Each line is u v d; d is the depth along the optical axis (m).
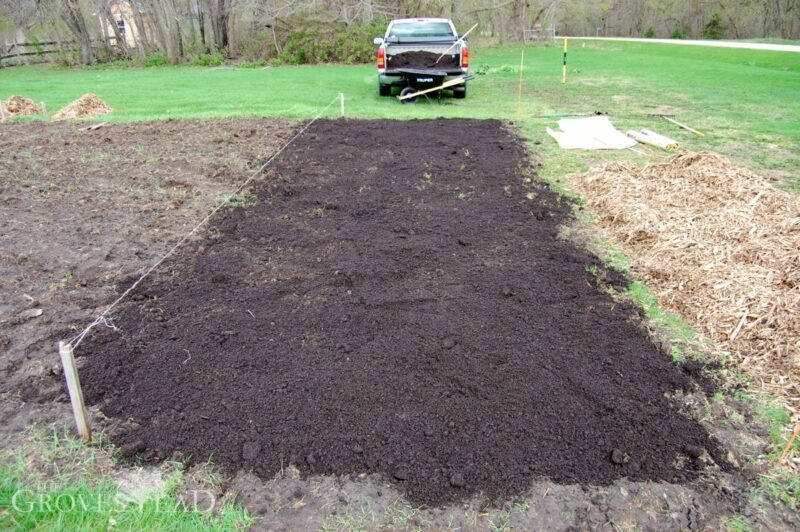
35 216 5.33
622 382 2.99
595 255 4.49
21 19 26.81
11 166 6.91
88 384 2.98
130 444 2.57
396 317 3.56
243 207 5.53
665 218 4.72
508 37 33.47
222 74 19.41
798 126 8.70
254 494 2.34
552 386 2.93
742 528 2.19
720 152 7.23
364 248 4.57
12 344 3.34
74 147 7.82
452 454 2.51
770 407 2.82
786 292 3.52
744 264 3.93
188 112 10.43
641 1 47.75
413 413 2.75
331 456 2.51
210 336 3.37
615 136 7.94
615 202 5.23
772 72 16.34
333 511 2.26
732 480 2.41
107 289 3.98
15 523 2.18
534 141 7.92
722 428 2.70
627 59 22.22
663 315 3.64
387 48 11.31
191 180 6.36
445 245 4.63
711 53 23.27
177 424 2.69
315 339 3.33
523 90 13.05
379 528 2.19
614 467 2.46
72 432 2.66
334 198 5.72
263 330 3.43
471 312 3.62
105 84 16.31
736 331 3.34
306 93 13.06
